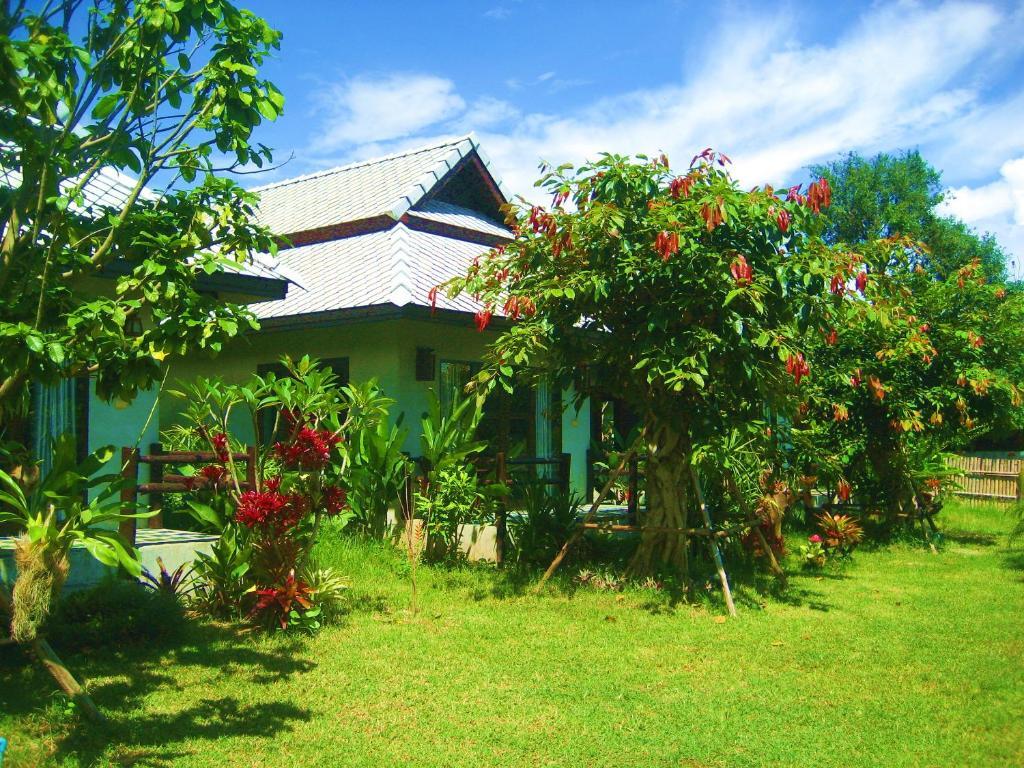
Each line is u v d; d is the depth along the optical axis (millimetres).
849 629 7543
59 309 4859
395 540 10930
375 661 6434
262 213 17078
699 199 8227
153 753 4672
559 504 10594
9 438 8320
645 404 9055
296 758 4664
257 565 7367
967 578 10156
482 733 5051
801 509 13719
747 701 5641
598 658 6582
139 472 9438
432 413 11117
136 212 5289
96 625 6582
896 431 12859
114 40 5059
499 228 17031
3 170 4973
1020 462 18531
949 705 5598
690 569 9938
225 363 14023
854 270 8289
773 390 8930
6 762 4375
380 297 11289
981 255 32344
